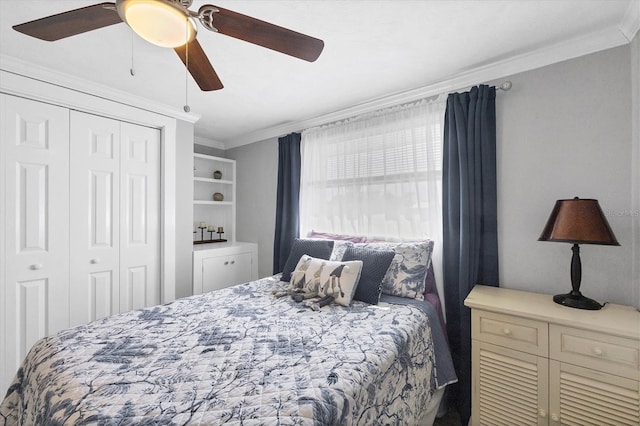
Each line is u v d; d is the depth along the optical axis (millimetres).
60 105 2111
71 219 2168
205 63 1312
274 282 2348
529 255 1819
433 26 1514
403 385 1306
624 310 1426
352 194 2641
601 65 1605
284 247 3131
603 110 1600
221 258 3182
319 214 2869
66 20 1040
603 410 1229
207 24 1038
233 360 1127
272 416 814
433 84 2166
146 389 938
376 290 1835
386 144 2434
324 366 1082
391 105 2441
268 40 1122
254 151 3686
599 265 1604
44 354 1191
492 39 1631
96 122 2293
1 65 1821
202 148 3842
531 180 1816
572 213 1452
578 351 1287
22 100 1960
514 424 1444
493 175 1904
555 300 1558
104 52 1770
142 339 1309
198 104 2623
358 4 1351
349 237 2518
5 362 1899
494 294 1720
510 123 1891
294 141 3107
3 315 1896
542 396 1373
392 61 1867
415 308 1725
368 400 1045
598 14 1424
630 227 1521
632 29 1452
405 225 2314
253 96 2439
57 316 2102
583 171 1656
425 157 2238
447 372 1675
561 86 1724
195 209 3781
